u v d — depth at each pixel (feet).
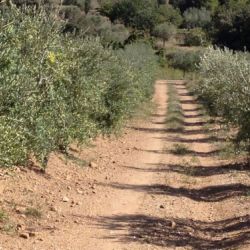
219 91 70.74
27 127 29.68
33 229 26.81
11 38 26.76
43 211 29.99
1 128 23.75
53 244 24.89
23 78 25.79
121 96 59.16
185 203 36.04
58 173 39.22
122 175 43.60
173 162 51.88
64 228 27.71
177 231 29.17
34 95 28.48
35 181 35.29
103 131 57.41
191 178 44.75
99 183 39.47
